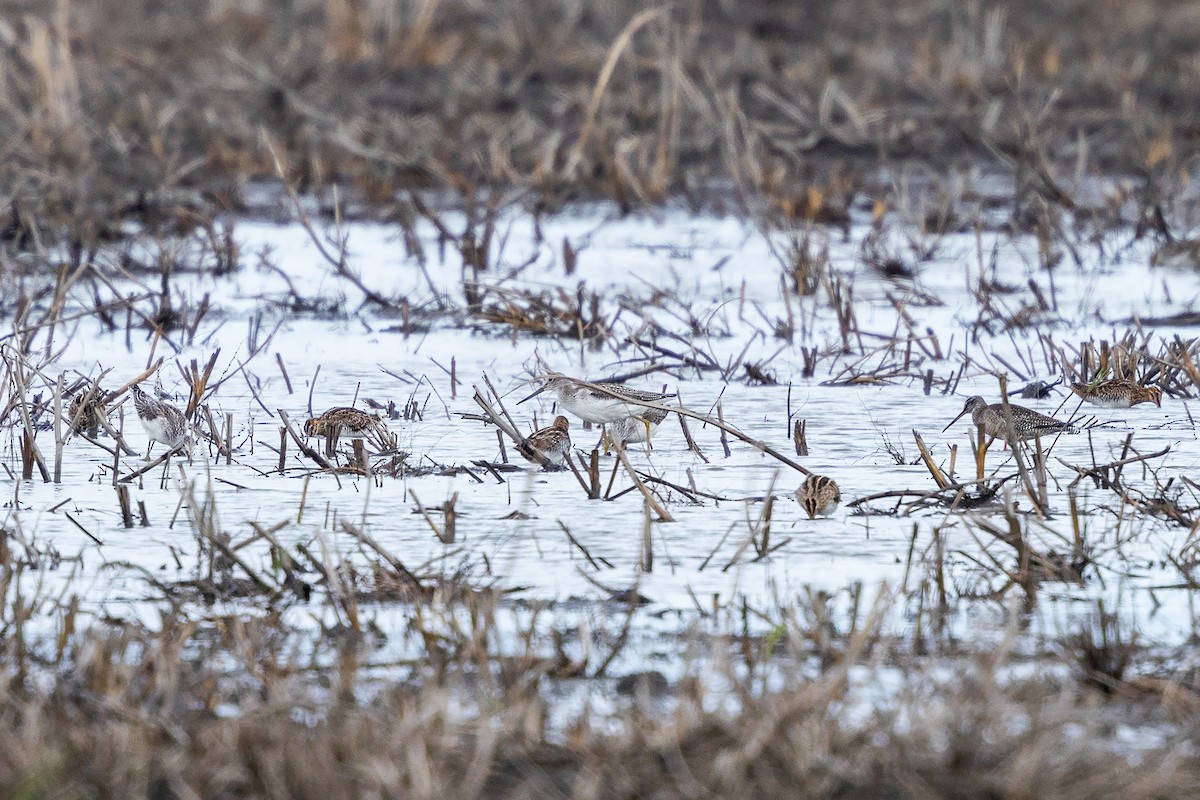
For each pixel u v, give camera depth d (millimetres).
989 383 41594
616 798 17531
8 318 48469
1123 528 27594
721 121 76062
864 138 77438
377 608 23953
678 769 18078
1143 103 84000
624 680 21062
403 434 35281
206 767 17719
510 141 75875
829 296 50219
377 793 17250
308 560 25625
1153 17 102250
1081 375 41656
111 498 29750
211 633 22859
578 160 70188
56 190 64062
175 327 48469
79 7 94438
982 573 25406
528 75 87812
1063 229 63812
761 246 62344
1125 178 73688
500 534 27422
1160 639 22641
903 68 90688
